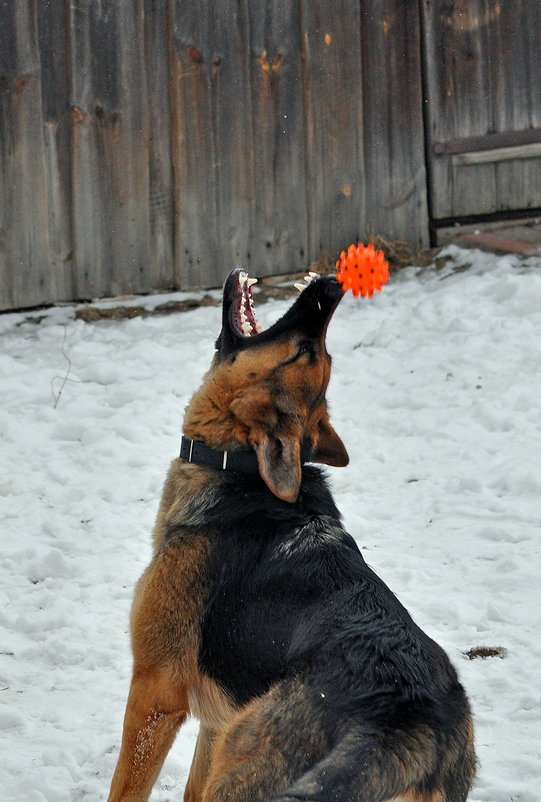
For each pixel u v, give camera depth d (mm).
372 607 4457
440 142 14359
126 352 11984
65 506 8836
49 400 10938
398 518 8547
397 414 10438
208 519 5016
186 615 4793
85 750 5680
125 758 4887
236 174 13695
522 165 14555
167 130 13367
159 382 11289
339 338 12289
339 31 13812
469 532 8227
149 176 13383
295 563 4672
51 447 9969
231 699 4551
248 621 4570
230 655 4570
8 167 12781
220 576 4773
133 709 4863
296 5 13617
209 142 13531
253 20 13469
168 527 5145
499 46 14305
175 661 4789
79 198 13133
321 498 5238
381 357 11750
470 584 7453
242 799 4027
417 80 14172
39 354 12086
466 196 14547
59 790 5328
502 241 14242
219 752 4246
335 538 4875
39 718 5996
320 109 13891
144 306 13336
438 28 14141
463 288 13078
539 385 10578
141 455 9766
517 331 11727
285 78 13711
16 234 12969
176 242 13633
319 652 4242
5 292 13047
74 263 13250
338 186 14094
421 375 11180
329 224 14141
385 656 4184
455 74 14258
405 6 14000
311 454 5512
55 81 12828
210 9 13281
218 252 13789
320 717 4000
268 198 13859
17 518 8609
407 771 3766
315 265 14094
